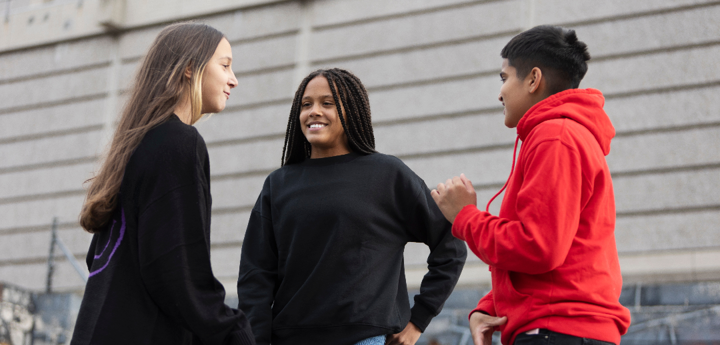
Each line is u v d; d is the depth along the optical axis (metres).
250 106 9.42
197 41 1.89
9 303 7.85
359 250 2.04
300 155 2.32
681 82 7.22
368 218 2.07
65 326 7.97
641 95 7.39
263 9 9.65
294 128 2.28
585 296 1.64
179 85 1.81
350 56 8.98
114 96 10.20
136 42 10.29
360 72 8.87
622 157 7.34
